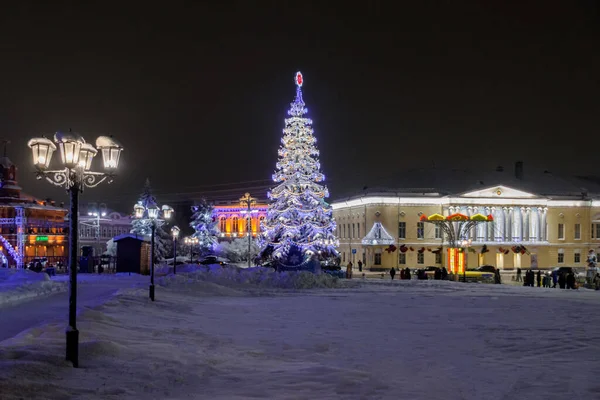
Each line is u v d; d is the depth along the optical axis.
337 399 9.01
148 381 9.49
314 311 23.20
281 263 48.56
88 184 12.38
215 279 38.19
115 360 10.56
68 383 8.74
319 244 48.00
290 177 48.81
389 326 18.58
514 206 86.69
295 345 14.54
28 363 9.05
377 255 81.12
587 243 90.00
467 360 12.81
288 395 9.15
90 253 55.19
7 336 12.98
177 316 19.47
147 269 52.19
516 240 86.69
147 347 12.19
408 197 83.38
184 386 9.49
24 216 58.97
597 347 14.64
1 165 65.50
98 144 12.57
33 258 55.53
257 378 10.33
